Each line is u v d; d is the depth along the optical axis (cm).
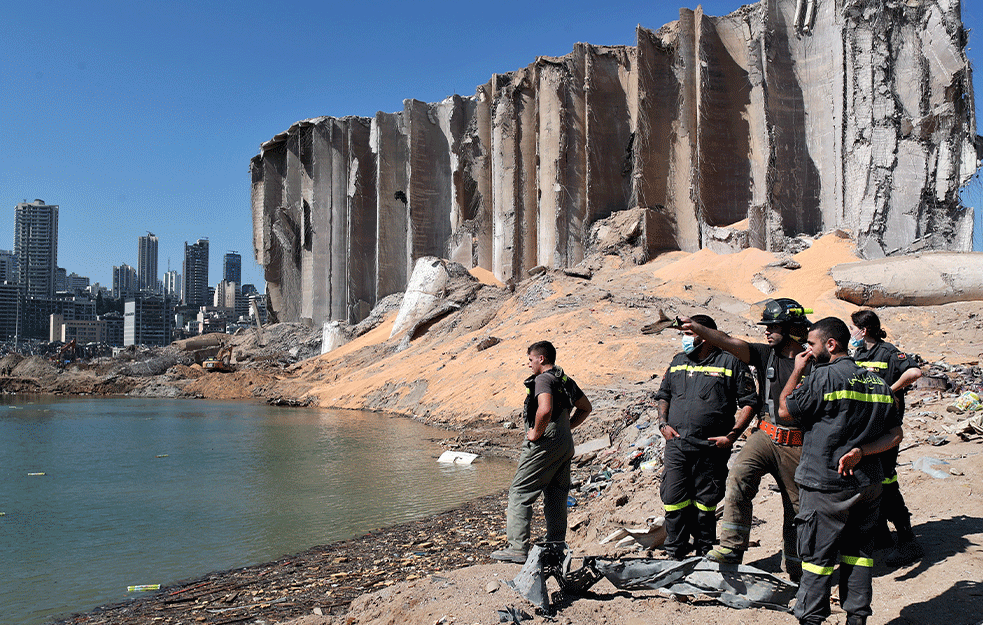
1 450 1988
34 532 1013
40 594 727
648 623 450
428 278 5328
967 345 2383
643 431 1496
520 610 470
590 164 5241
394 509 1143
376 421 2833
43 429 2609
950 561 489
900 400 558
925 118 3825
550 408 559
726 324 2925
